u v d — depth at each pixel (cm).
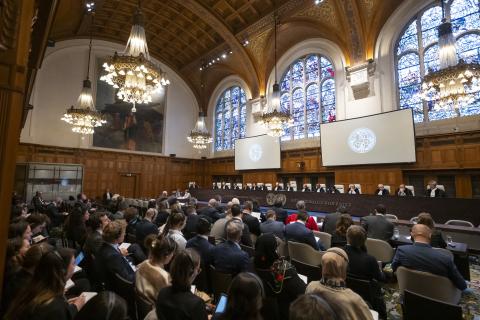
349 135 1147
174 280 171
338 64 1247
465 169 898
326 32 1228
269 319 210
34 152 1356
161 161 1838
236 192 1206
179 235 362
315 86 1380
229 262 286
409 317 223
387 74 1081
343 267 179
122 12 1409
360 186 1094
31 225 421
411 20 1048
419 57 1012
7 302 206
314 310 105
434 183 837
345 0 1044
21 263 229
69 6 1126
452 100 690
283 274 220
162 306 166
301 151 1393
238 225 307
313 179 1362
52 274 161
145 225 427
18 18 131
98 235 345
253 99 1609
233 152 1822
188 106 2000
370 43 1115
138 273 230
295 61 1480
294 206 916
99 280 284
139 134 1747
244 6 1256
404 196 670
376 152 1057
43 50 566
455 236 498
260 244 249
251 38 1409
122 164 1664
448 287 245
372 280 267
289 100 1493
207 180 1995
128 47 630
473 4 896
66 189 1386
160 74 652
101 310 116
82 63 1532
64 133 1458
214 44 1588
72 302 213
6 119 124
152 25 1545
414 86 1026
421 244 277
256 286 121
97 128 1575
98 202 1223
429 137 969
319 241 448
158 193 1805
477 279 457
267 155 1524
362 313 163
